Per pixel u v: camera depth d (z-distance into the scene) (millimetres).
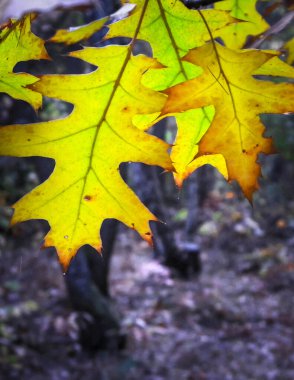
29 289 7027
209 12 637
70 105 4875
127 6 629
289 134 9906
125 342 5930
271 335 6754
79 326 5793
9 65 639
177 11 635
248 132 597
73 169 611
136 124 663
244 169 593
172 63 668
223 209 13047
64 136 601
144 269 8898
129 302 7648
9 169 7246
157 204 8805
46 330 5867
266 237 11414
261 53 599
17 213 603
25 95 668
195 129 686
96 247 622
